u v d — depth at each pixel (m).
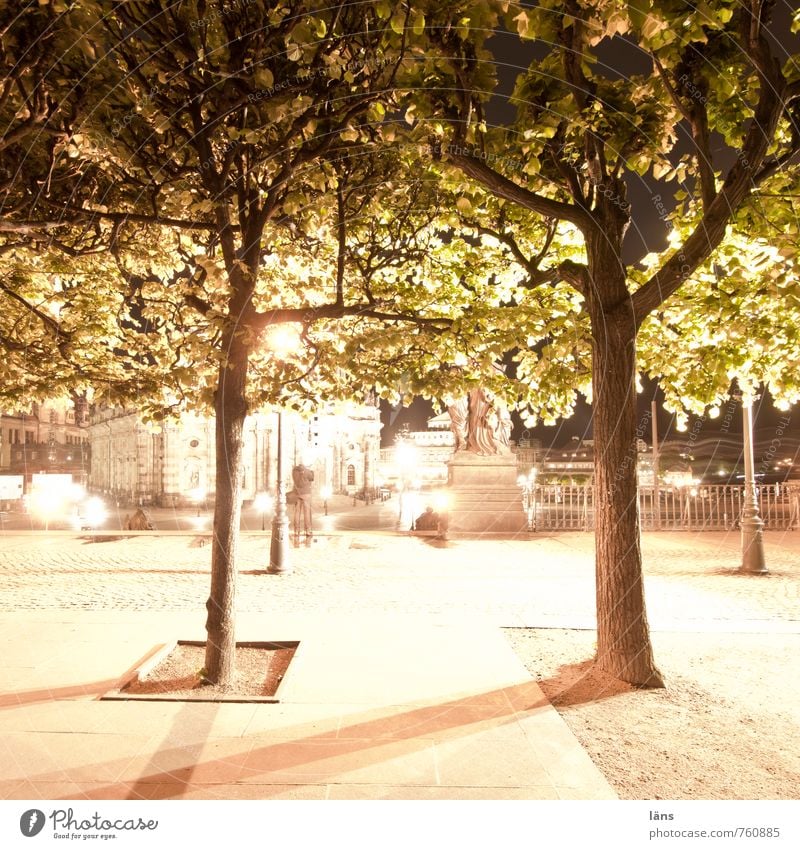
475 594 10.81
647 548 17.09
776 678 6.56
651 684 6.28
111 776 4.39
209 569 13.82
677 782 4.48
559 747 4.86
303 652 7.12
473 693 5.91
